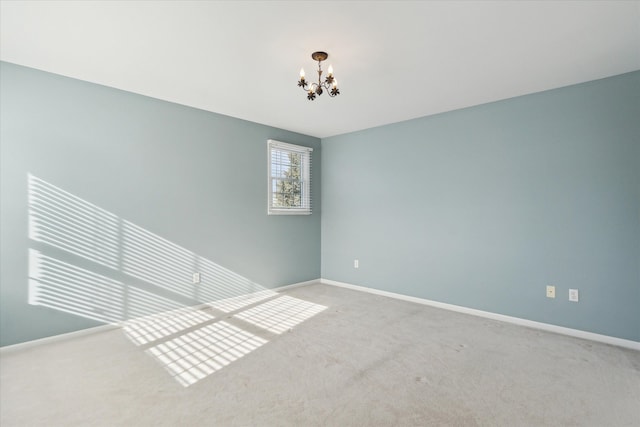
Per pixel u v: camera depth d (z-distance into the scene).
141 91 3.36
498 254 3.60
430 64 2.73
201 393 2.12
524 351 2.76
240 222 4.34
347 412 1.93
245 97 3.53
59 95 2.95
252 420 1.85
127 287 3.35
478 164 3.75
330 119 4.37
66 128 2.99
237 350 2.77
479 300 3.73
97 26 2.17
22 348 2.77
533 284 3.36
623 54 2.55
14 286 2.75
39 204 2.86
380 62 2.70
